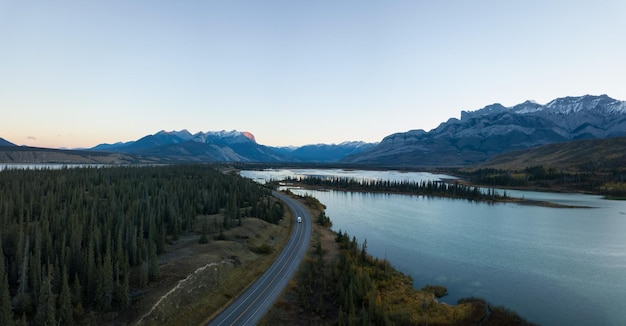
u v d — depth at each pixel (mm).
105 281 66062
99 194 156500
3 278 65750
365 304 74375
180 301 70188
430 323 69750
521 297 85312
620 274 101750
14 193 133500
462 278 97438
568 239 142125
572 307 80188
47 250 79625
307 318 69688
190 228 126812
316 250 109188
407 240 137500
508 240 139500
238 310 70250
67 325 59344
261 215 150375
